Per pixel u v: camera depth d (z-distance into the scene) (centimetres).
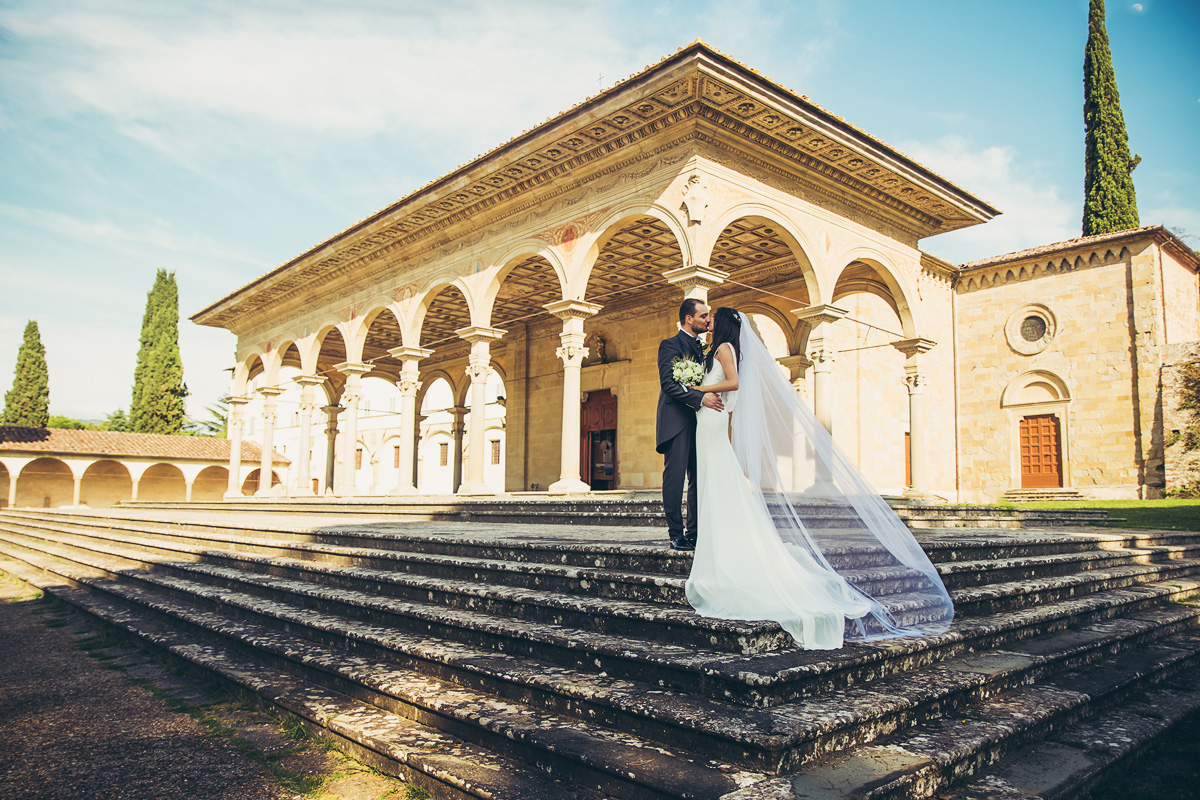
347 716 439
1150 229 2134
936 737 350
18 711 520
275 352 2428
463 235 1669
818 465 493
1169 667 552
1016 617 547
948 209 1566
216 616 733
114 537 1398
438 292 1777
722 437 453
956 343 2556
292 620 621
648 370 2028
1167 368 2108
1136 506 1817
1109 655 563
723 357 479
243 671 564
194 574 938
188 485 3806
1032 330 2400
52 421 5697
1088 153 2878
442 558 641
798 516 446
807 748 309
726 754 308
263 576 818
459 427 2842
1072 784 337
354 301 2047
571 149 1325
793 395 493
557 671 412
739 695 337
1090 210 2844
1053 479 2314
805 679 355
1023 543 762
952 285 2573
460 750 374
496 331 1612
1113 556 881
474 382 1591
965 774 336
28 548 1697
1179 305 2330
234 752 427
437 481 3906
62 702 544
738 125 1209
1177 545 1057
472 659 446
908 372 1603
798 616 394
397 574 658
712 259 1752
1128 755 390
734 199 1234
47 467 3712
